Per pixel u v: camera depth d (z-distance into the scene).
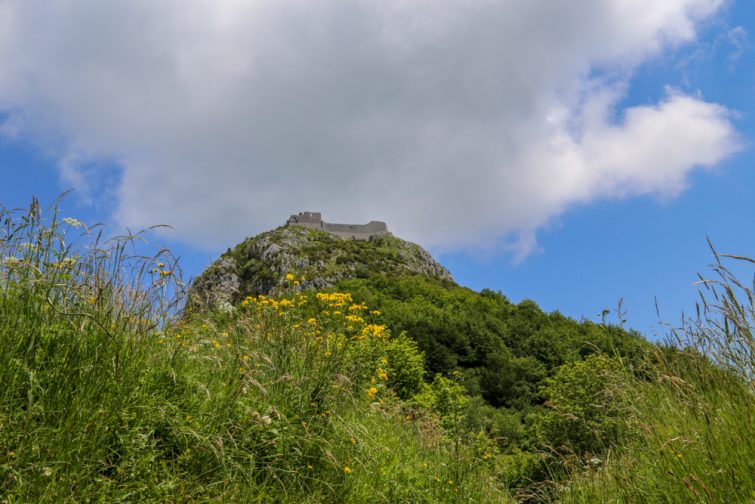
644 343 5.06
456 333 35.81
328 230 103.31
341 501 4.18
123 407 3.39
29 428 2.90
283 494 3.87
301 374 4.89
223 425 3.88
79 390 3.23
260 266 71.69
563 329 40.66
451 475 5.51
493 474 6.41
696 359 4.48
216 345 4.79
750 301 3.79
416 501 4.83
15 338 3.25
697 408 4.05
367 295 41.22
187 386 4.02
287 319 5.67
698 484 3.62
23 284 3.47
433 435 6.69
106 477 3.03
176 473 3.43
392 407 6.73
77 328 3.50
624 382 5.10
